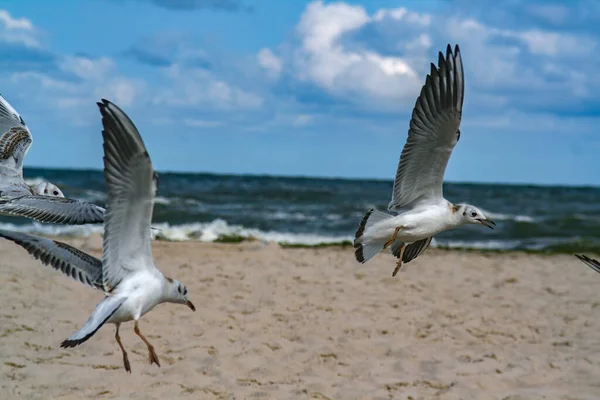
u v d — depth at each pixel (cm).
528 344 938
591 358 876
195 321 942
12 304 948
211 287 1154
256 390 708
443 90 690
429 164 729
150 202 498
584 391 760
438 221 741
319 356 839
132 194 495
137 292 522
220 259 1415
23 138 791
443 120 695
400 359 843
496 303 1161
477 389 745
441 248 1873
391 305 1106
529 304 1164
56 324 877
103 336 850
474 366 824
